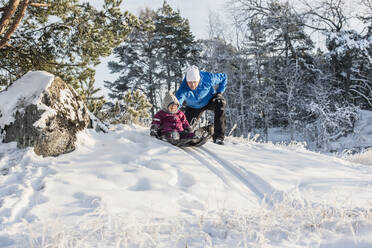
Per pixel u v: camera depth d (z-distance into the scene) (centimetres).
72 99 462
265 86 2262
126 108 772
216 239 214
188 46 2912
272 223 233
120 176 348
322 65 2212
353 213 246
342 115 1889
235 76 2334
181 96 530
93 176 347
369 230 212
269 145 586
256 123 2408
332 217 238
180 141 482
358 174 436
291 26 2147
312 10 2039
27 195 296
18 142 398
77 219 244
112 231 217
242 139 611
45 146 402
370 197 319
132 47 2862
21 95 421
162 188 324
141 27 673
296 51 2231
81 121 461
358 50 1941
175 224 228
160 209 274
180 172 375
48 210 264
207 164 423
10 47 629
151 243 201
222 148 509
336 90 2108
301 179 389
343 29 1989
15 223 241
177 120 523
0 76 691
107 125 563
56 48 658
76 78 708
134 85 2861
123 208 271
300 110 2138
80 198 291
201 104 566
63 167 369
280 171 413
